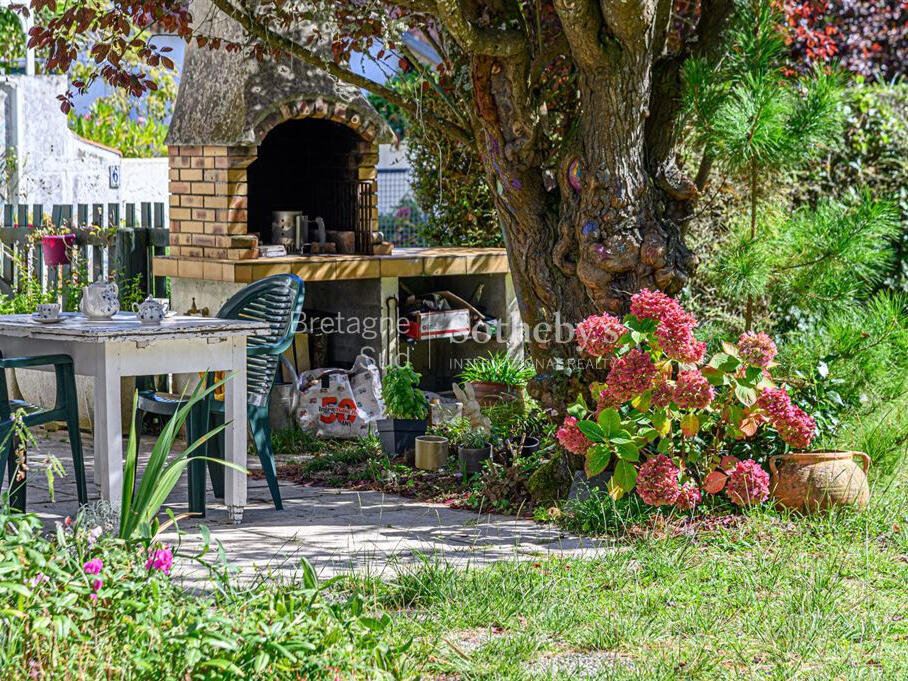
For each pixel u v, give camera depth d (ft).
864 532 20.11
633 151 22.13
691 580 17.26
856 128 38.63
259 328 21.33
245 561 18.37
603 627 14.98
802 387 23.21
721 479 20.84
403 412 27.25
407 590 16.20
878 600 16.51
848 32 54.75
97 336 19.34
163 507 23.07
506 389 29.37
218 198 29.60
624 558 18.12
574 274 22.90
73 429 21.38
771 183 26.55
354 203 32.60
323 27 26.27
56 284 32.99
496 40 21.57
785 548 18.80
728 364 20.92
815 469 21.03
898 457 23.89
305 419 30.19
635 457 20.38
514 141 23.00
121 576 11.55
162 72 60.80
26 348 21.74
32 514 12.03
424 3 23.04
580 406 21.39
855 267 24.86
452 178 38.34
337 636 11.41
